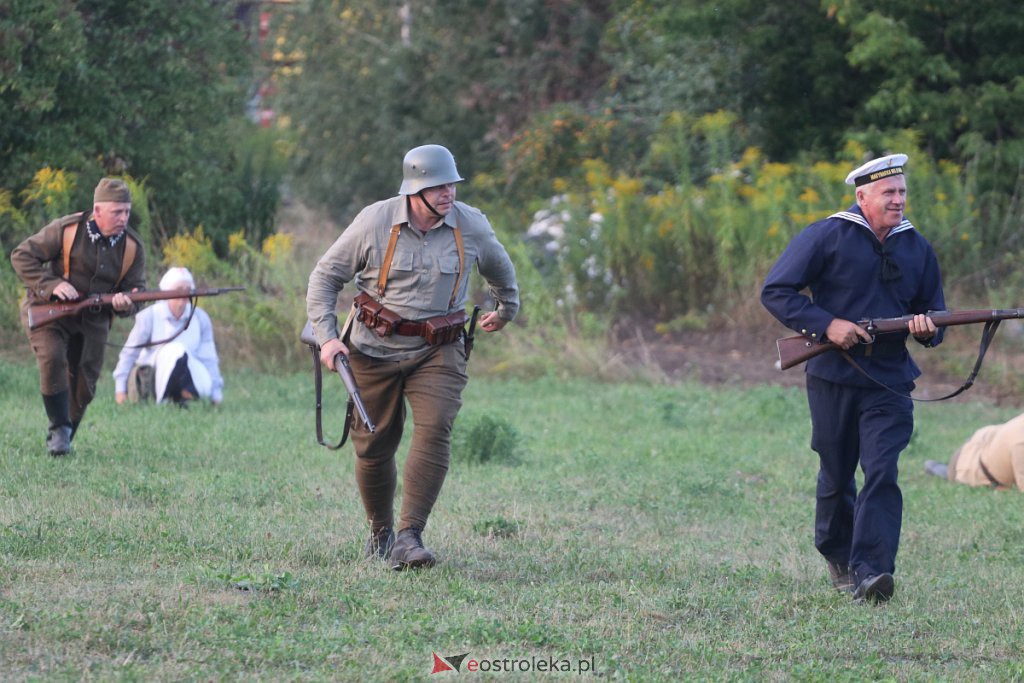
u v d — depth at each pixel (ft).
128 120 175.01
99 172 172.24
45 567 60.49
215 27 188.55
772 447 118.93
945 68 203.62
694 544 78.23
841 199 189.06
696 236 189.16
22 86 160.35
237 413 122.01
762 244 183.32
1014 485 99.60
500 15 281.54
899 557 77.20
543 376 160.35
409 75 285.64
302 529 74.08
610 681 48.75
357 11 301.63
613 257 188.55
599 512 87.10
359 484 67.41
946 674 52.16
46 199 159.63
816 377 64.39
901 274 63.46
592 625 56.34
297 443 106.22
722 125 205.26
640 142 237.86
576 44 271.69
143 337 122.11
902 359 63.62
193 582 58.59
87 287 88.58
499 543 73.77
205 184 190.08
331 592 58.90
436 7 282.36
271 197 207.82
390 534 68.54
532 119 254.47
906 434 63.72
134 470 88.74
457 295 64.75
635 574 68.03
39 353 88.48
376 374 64.39
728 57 226.99
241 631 51.19
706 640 55.16
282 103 302.66
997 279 187.52
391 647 50.88
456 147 282.77
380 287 63.46
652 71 239.91
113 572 60.59
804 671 50.83
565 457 107.04
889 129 205.87
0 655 47.16
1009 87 209.15
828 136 218.79
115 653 48.29
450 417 64.64
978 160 202.28
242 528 72.95
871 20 202.28
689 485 95.40
